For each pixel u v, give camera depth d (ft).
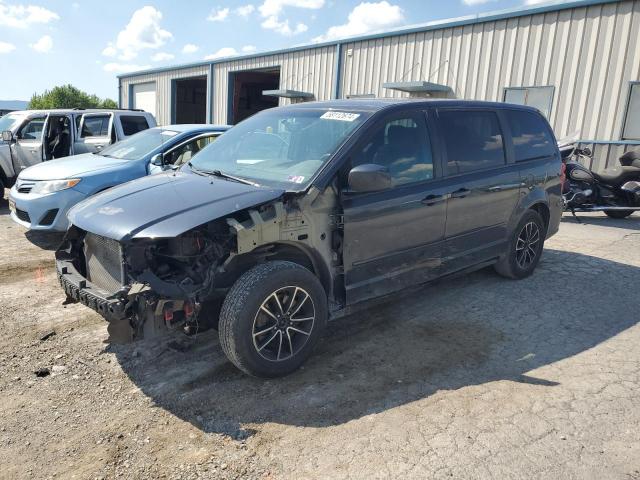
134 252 10.52
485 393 10.96
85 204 12.76
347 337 13.83
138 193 12.34
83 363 12.20
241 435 9.55
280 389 11.16
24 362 12.17
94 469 8.64
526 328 14.40
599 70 38.50
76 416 10.12
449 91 48.19
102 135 33.45
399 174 13.34
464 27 46.42
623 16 36.86
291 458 8.92
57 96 206.39
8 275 18.29
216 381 11.47
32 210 21.15
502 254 17.20
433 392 11.02
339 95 58.65
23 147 32.50
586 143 39.68
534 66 42.06
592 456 8.93
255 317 10.80
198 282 10.63
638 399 10.71
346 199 12.20
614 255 22.13
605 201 30.50
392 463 8.75
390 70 53.11
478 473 8.51
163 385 11.28
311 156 12.62
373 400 10.73
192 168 14.61
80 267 12.89
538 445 9.22
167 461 8.86
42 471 8.58
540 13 41.19
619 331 14.20
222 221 10.76
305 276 11.45
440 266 14.73
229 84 76.48
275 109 16.12
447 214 14.48
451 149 14.82
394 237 13.21
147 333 10.27
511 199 16.81
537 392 10.98
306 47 61.72
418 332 14.15
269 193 11.35
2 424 9.80
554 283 18.17
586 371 11.92
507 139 16.94
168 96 91.15
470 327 14.46
